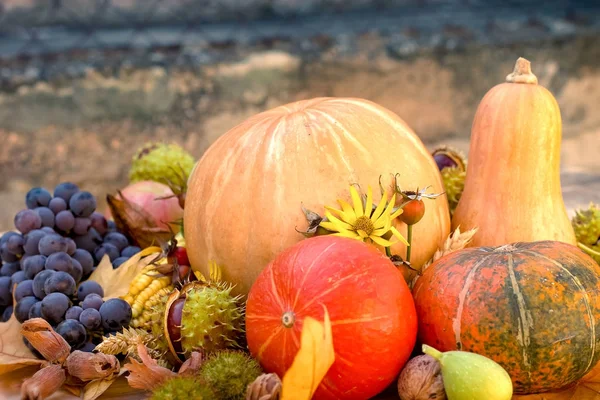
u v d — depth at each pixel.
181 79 2.38
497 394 0.94
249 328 0.99
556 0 2.91
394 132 1.09
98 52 2.45
